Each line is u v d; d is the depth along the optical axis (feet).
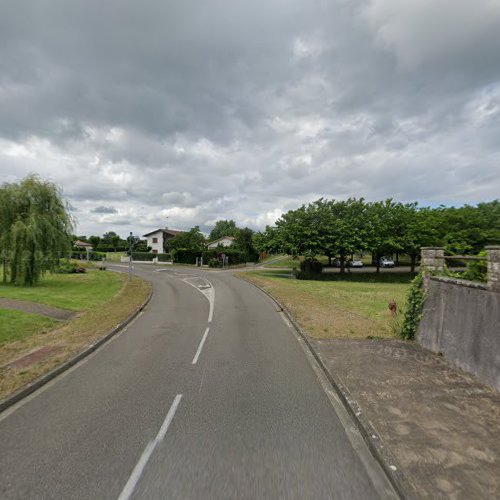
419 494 10.23
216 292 65.87
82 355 25.63
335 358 23.36
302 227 106.01
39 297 52.90
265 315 42.45
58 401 17.88
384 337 29.01
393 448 12.55
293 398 17.80
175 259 171.32
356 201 116.26
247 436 13.97
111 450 13.12
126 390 19.17
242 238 183.01
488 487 10.49
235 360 24.43
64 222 74.08
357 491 10.66
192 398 17.89
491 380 18.16
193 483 11.07
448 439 13.14
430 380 19.21
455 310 21.98
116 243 280.92
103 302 52.39
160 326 36.63
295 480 11.16
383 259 162.30
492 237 99.50
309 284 82.58
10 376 21.03
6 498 10.59
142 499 10.39
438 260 26.35
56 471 11.90
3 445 13.69
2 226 68.28
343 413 16.08
